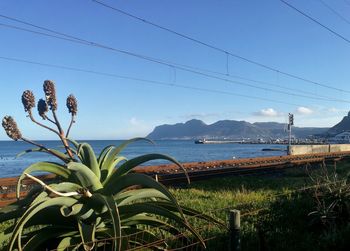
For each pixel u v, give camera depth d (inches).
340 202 342.3
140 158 184.4
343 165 1067.9
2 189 594.9
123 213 189.3
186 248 224.5
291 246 271.7
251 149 5123.0
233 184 614.2
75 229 188.2
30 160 2573.8
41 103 184.9
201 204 403.5
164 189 170.4
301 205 354.0
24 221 156.2
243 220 320.5
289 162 1051.9
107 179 191.0
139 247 188.4
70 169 177.0
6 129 175.6
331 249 267.4
